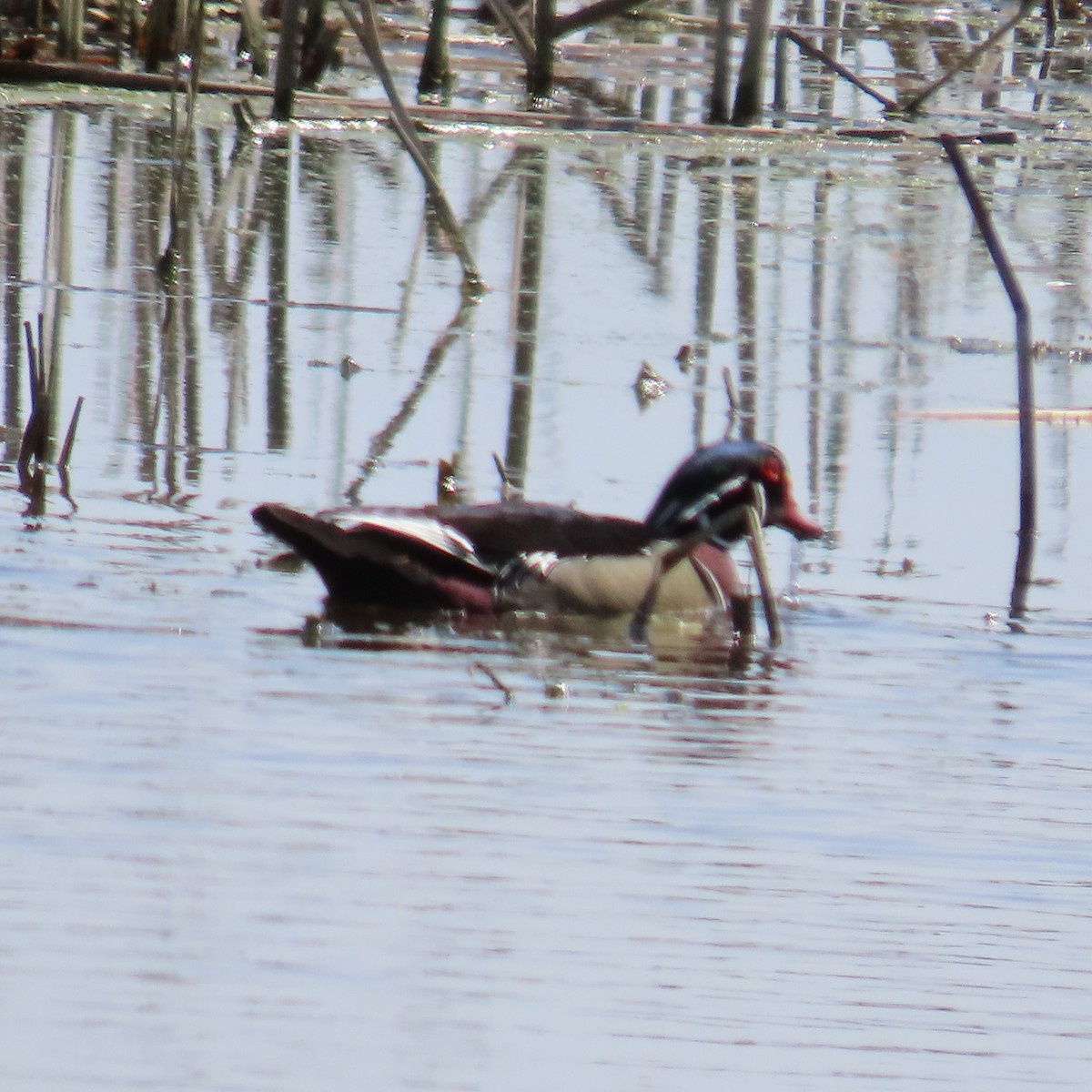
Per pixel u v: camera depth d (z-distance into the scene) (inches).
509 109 1101.7
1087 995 301.3
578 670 443.8
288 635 444.5
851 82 1213.7
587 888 321.7
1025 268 876.0
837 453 620.7
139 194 877.8
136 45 1151.6
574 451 604.7
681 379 691.4
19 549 482.6
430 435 609.9
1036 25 1460.4
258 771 360.8
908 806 369.7
